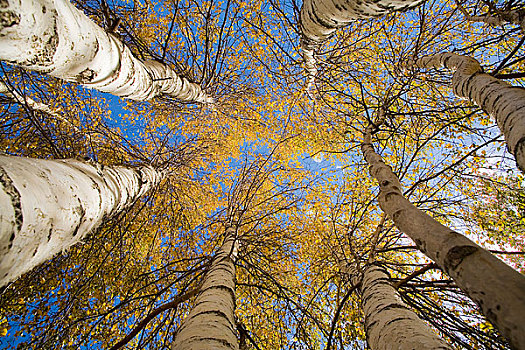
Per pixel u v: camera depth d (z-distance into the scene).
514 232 4.78
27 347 3.44
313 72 5.55
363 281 2.92
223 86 6.90
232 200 5.56
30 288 4.24
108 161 5.56
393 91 5.13
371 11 2.03
